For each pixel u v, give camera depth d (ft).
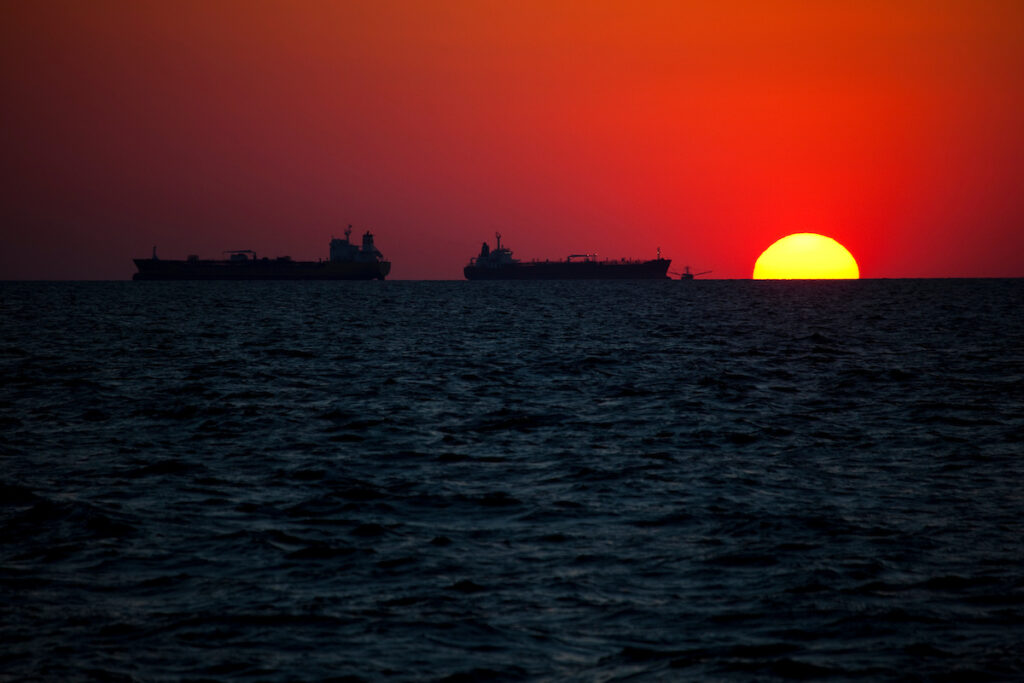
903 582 216.54
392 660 176.96
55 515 271.08
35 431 412.98
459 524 265.34
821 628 191.11
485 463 346.95
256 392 532.32
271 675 170.71
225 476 324.39
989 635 187.73
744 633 189.16
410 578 220.23
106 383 572.92
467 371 639.35
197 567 227.61
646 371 644.27
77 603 204.13
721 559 233.14
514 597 208.03
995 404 491.31
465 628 191.11
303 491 302.66
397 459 353.92
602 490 304.30
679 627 192.03
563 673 172.35
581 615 198.18
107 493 298.15
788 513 274.98
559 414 458.91
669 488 307.17
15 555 236.02
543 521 268.21
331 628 190.90
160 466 339.57
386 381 581.94
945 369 652.07
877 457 359.25
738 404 495.00
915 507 283.18
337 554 237.45
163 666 174.50
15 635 187.73
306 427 421.59
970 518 270.67
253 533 253.85
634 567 227.61
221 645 183.21
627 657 178.70
